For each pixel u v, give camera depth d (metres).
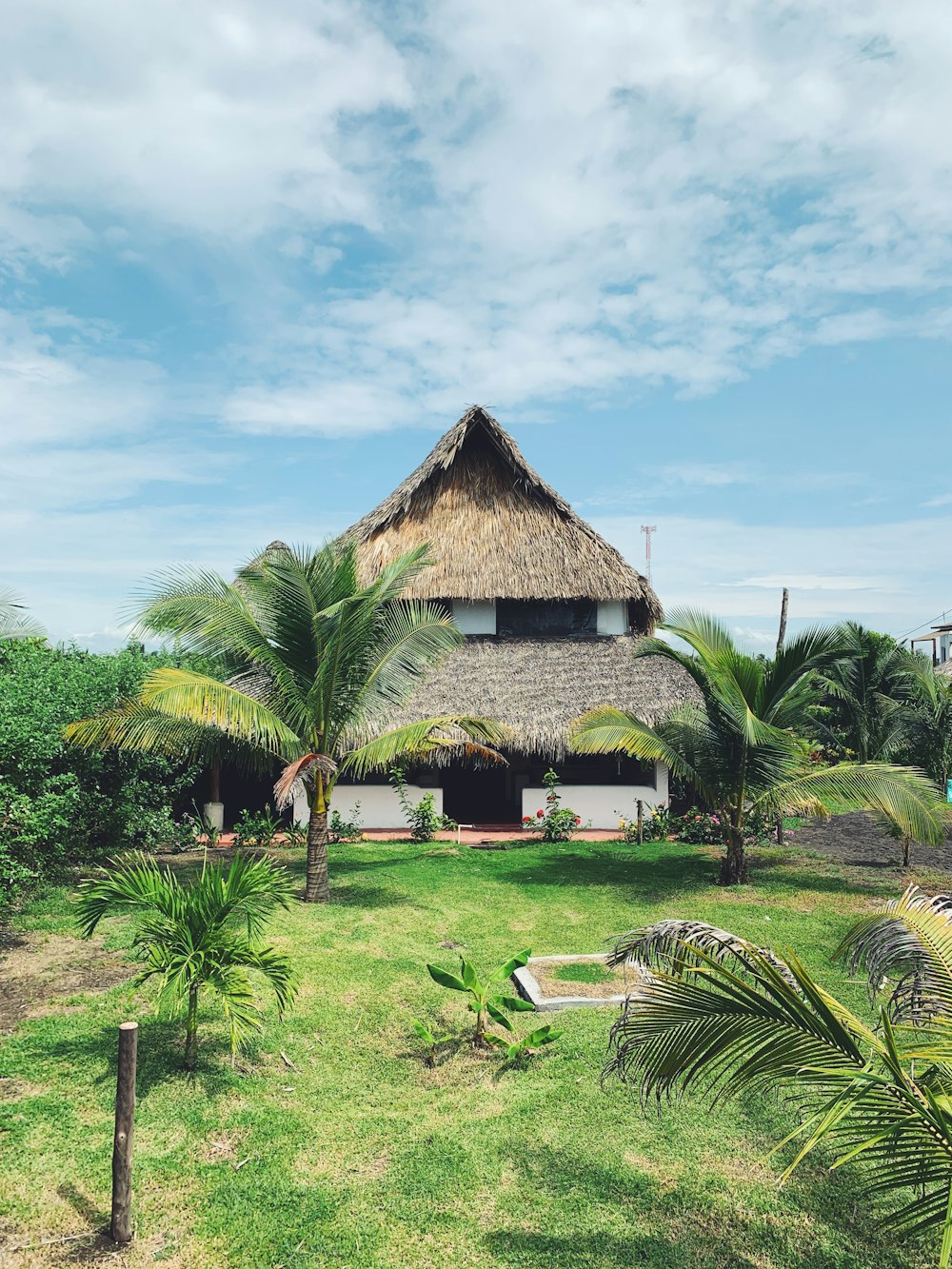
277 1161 5.34
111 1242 4.54
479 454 20.84
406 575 12.62
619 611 20.09
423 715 17.31
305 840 16.58
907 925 4.77
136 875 6.75
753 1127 5.86
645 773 19.77
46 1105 5.85
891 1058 3.54
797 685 13.86
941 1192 3.51
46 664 12.57
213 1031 7.23
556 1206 4.93
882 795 11.98
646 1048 4.24
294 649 11.58
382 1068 6.77
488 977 8.91
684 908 11.80
